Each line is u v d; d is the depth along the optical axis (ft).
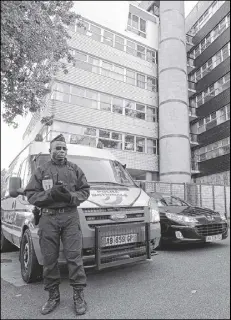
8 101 21.11
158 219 15.62
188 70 95.35
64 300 11.40
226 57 81.35
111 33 73.10
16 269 17.07
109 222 13.10
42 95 23.09
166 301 11.07
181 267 16.34
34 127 70.08
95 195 13.74
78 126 62.80
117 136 69.15
